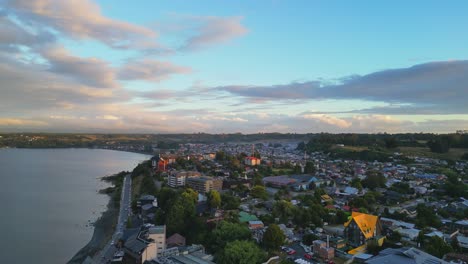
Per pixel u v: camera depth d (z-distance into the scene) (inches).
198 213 7249.0
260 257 4687.5
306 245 5398.6
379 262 4276.6
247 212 7450.8
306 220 6382.9
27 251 6186.0
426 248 4916.3
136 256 5265.8
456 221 6461.6
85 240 6850.4
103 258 5580.7
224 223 5757.9
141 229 6427.2
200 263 4628.4
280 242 5123.0
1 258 5856.3
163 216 7066.9
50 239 6850.4
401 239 5625.0
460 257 4606.3
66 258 5905.5
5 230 7298.2
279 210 6948.8
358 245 5334.6
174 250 5226.4
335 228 6240.2
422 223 6259.8
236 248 4601.4
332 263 4675.2
